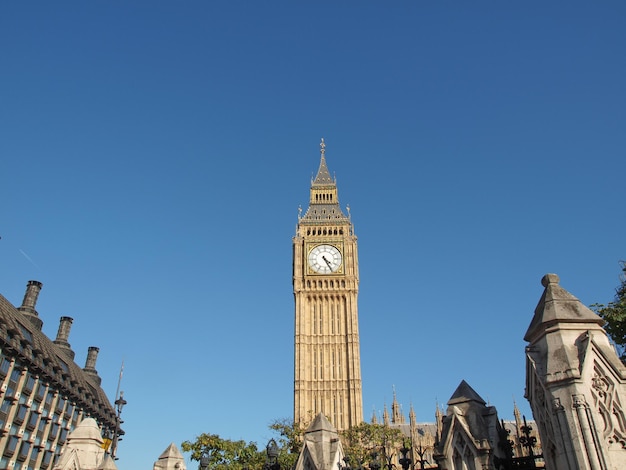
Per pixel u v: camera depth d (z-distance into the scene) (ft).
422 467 56.54
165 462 78.59
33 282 369.09
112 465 67.26
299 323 388.78
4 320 276.41
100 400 416.67
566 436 40.78
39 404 306.55
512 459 51.55
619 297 118.62
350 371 374.02
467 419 53.72
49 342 352.08
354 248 411.95
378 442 245.45
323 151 475.31
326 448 63.57
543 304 46.75
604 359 42.32
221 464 209.87
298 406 364.17
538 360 45.06
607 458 39.04
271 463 66.44
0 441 269.64
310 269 402.11
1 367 271.49
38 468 303.27
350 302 393.91
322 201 443.73
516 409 346.95
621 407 40.65
